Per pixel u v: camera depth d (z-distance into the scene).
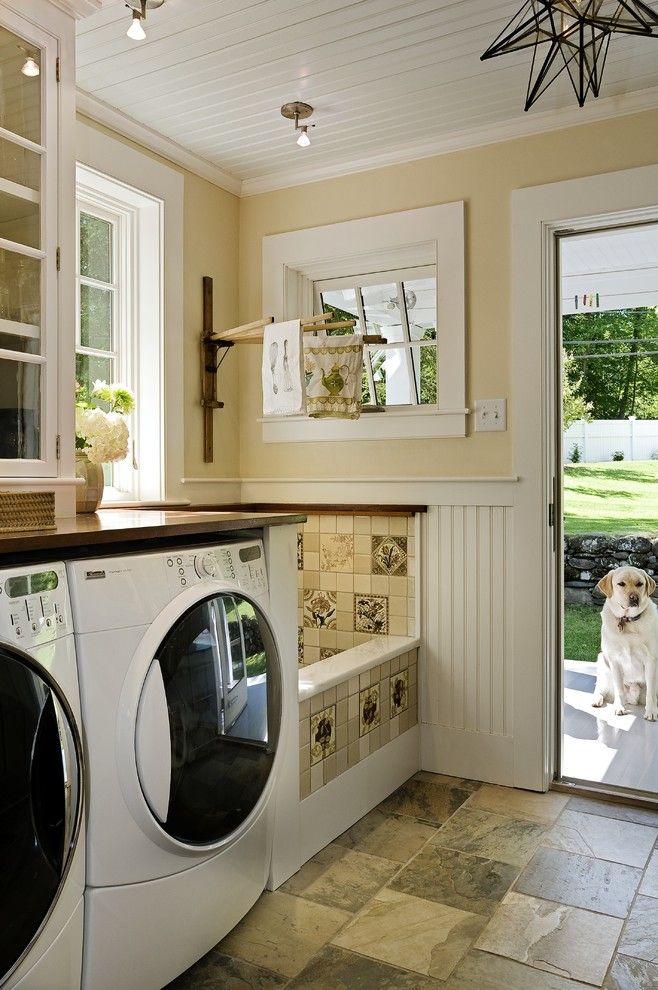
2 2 1.88
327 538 3.29
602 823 2.59
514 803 2.77
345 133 2.93
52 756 1.42
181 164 3.07
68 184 2.09
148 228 2.98
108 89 2.57
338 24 2.20
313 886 2.19
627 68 2.46
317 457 3.30
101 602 1.57
